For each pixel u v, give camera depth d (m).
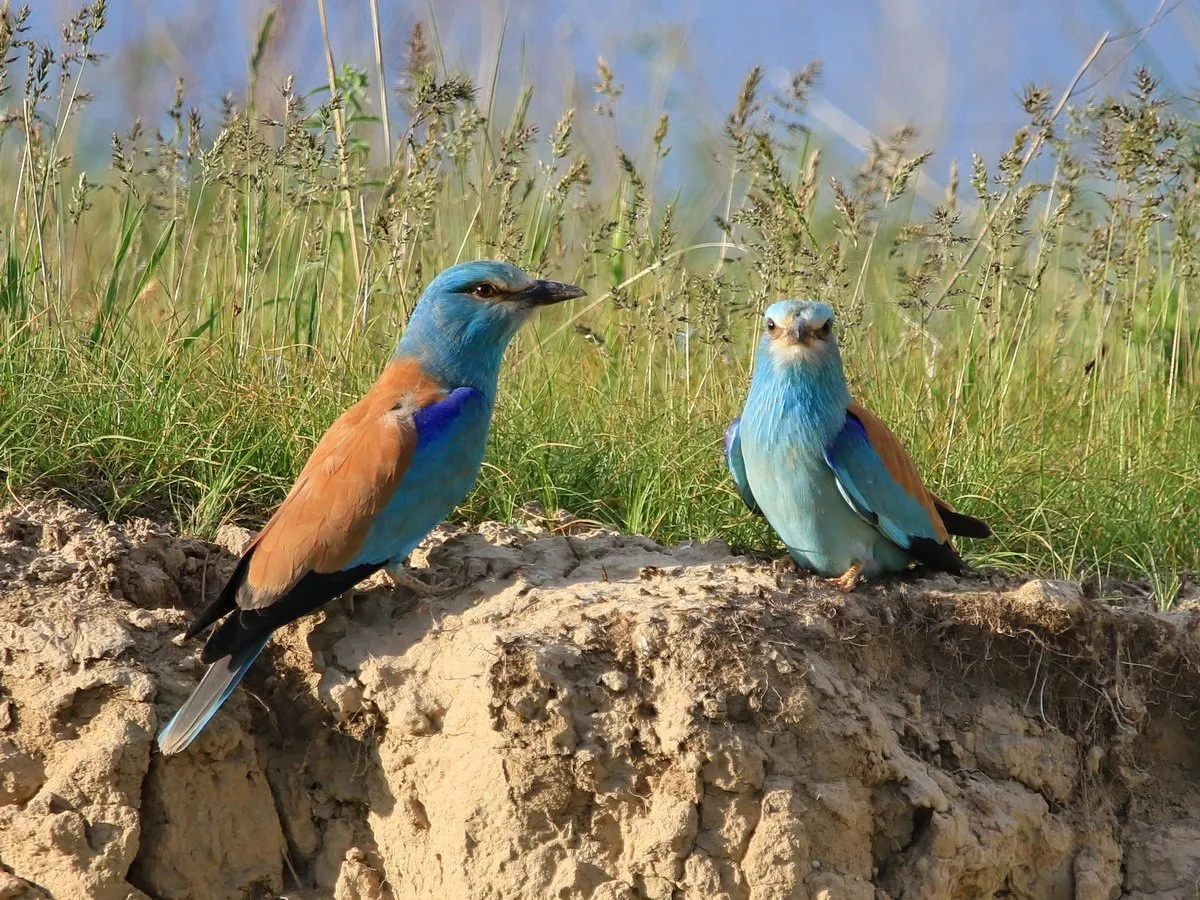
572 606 9.21
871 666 9.49
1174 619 10.25
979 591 10.01
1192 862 9.66
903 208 19.39
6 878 8.58
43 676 8.90
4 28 12.16
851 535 10.04
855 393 13.47
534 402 12.81
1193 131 15.28
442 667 9.12
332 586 9.18
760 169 14.65
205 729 8.94
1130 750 9.92
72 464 10.83
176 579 9.91
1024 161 13.30
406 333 10.36
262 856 9.09
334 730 9.29
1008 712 9.65
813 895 8.47
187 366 12.20
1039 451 12.61
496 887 8.66
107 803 8.66
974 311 14.77
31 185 12.54
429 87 13.35
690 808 8.55
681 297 13.64
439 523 10.63
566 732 8.65
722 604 9.17
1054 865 9.45
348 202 14.07
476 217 14.04
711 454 12.18
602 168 17.61
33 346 11.78
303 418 11.72
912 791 8.90
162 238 13.43
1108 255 14.07
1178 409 14.00
